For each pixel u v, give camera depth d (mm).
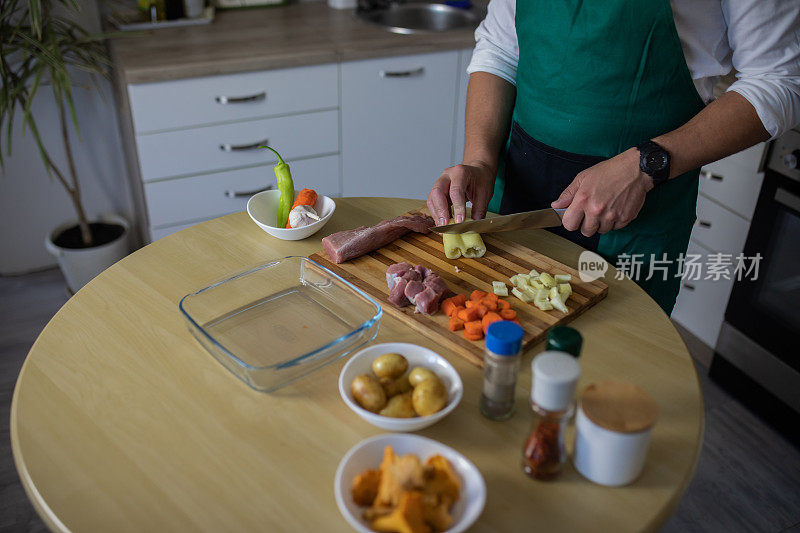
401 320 1167
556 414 834
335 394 1021
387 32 2613
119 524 824
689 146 1261
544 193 1547
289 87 2402
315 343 1104
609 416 838
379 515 799
